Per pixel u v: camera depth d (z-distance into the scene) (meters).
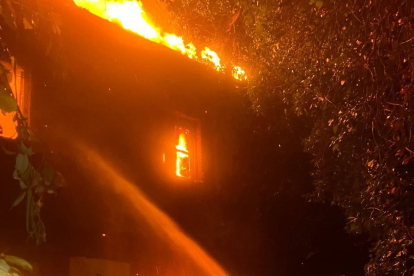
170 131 9.49
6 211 6.08
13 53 6.43
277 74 8.77
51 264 6.50
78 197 7.16
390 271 6.45
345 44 6.53
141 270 8.05
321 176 8.85
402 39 5.75
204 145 10.39
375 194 6.41
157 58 9.35
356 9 6.29
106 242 7.48
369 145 6.48
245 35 10.33
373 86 6.13
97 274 7.16
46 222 6.58
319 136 7.71
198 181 10.04
